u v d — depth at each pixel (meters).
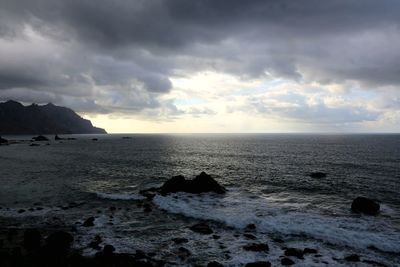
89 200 31.97
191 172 52.84
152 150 108.50
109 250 18.38
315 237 20.81
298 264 16.66
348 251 18.55
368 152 93.06
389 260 17.28
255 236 21.17
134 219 25.17
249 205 29.34
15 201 31.58
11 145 132.50
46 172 51.72
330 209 27.77
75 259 16.83
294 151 100.50
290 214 26.02
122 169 55.94
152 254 18.03
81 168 57.00
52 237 19.48
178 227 23.09
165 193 33.91
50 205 29.98
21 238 20.56
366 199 27.12
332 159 72.81
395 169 54.34
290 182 41.97
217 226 23.45
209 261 17.14
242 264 16.75
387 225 23.08
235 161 70.38
